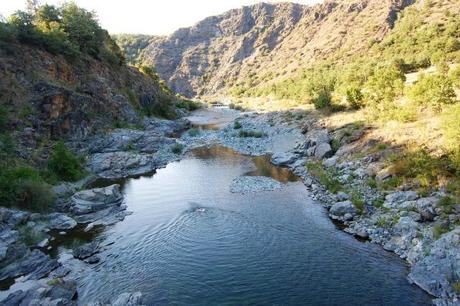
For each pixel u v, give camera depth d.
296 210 31.84
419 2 180.50
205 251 24.94
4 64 48.00
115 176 44.22
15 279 22.02
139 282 21.47
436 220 25.36
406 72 97.25
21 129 42.81
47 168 39.66
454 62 90.50
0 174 32.41
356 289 20.19
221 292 20.33
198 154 55.81
